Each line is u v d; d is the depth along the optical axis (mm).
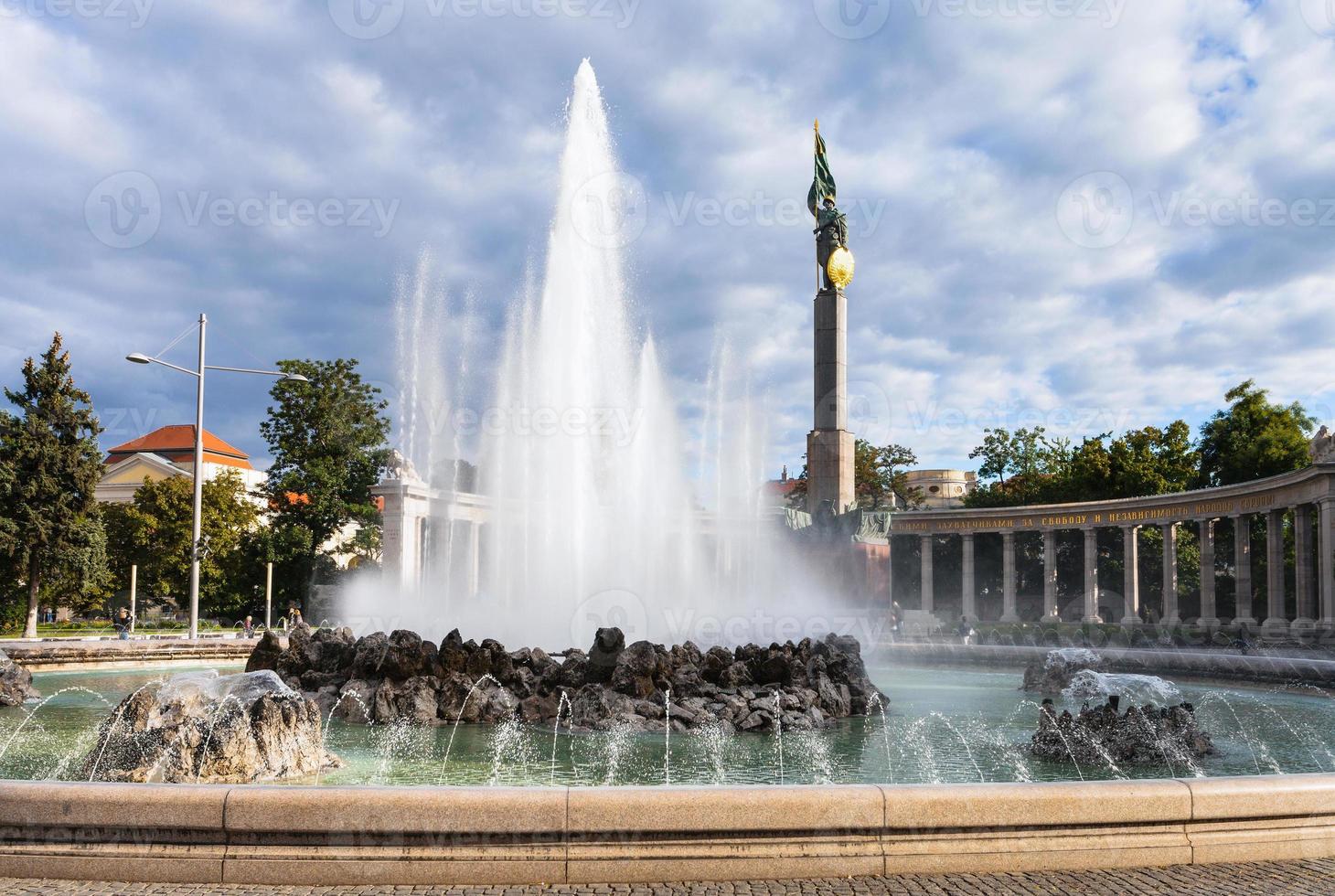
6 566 56125
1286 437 71938
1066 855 9336
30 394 57531
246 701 16141
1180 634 58625
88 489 58188
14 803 9102
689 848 8984
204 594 67812
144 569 75625
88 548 58156
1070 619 83375
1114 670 35531
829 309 44844
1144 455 78250
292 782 14539
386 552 52312
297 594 66062
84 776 14125
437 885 8836
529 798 8922
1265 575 75000
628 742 18375
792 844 9117
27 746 17547
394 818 8883
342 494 67000
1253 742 19562
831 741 18875
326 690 21875
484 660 21828
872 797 9203
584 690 20578
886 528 41719
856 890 8664
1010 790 9414
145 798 8984
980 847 9273
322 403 65688
